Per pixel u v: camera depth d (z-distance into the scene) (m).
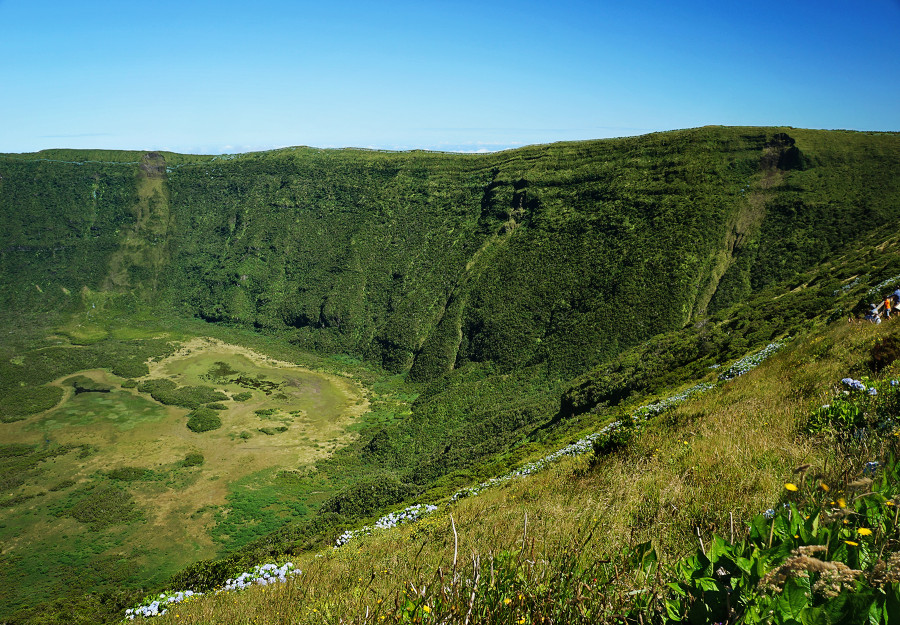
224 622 7.27
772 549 2.39
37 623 37.72
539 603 2.82
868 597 1.82
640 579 2.99
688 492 5.45
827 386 10.18
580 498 7.45
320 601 5.91
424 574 4.20
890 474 3.28
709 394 17.73
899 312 15.96
